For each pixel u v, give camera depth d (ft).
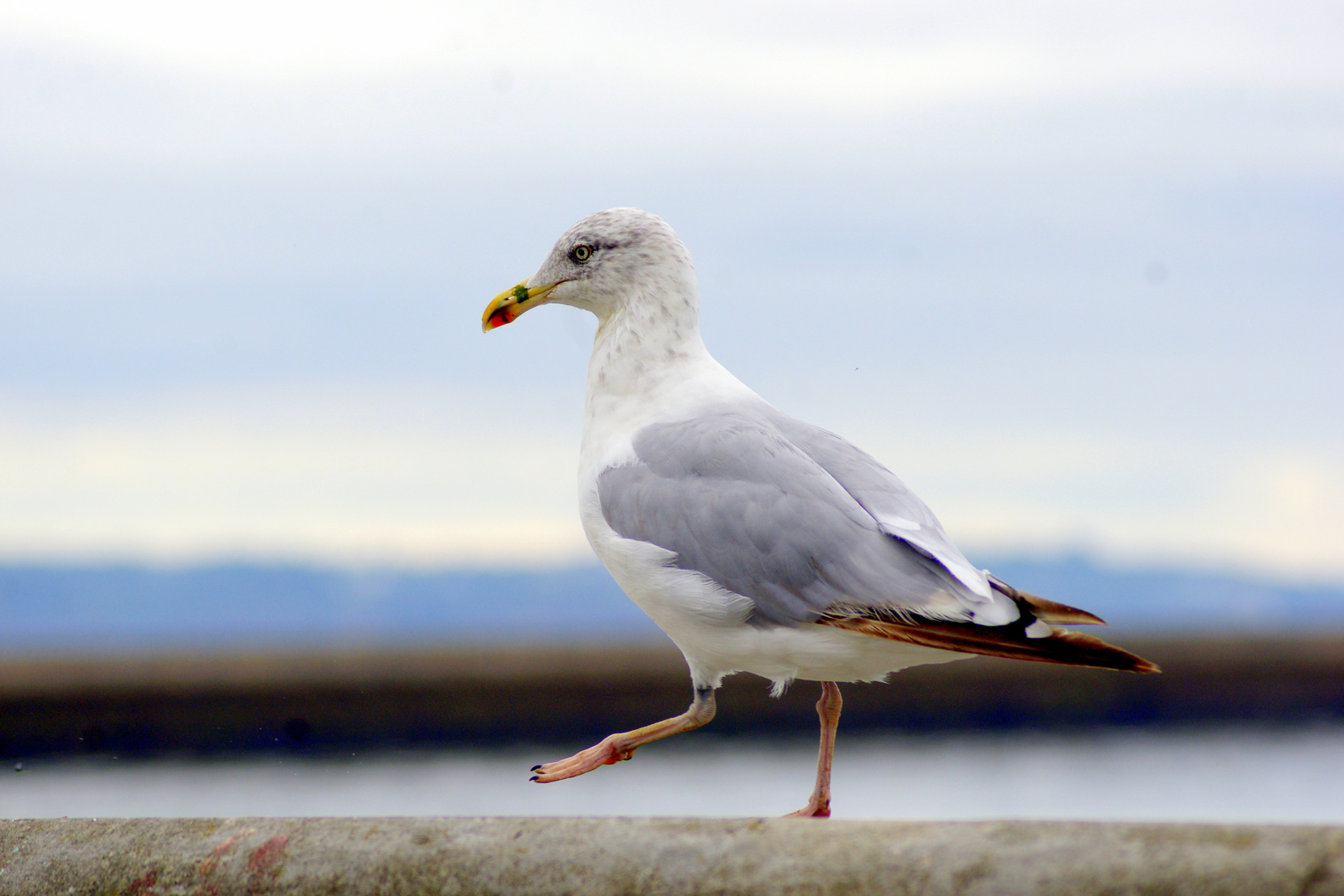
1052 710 128.16
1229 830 19.20
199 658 134.72
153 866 23.18
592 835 21.54
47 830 24.40
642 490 32.71
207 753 121.19
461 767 106.93
